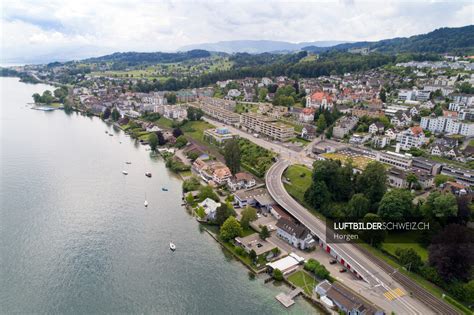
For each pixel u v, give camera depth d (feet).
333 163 604.08
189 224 561.43
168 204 630.33
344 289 386.73
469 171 655.35
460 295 374.02
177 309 385.29
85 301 394.73
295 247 491.72
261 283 426.51
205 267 456.04
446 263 394.11
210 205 586.86
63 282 423.23
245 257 471.62
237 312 381.19
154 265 457.27
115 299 398.42
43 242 503.20
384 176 561.43
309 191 590.55
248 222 537.65
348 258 448.65
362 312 353.72
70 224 553.64
